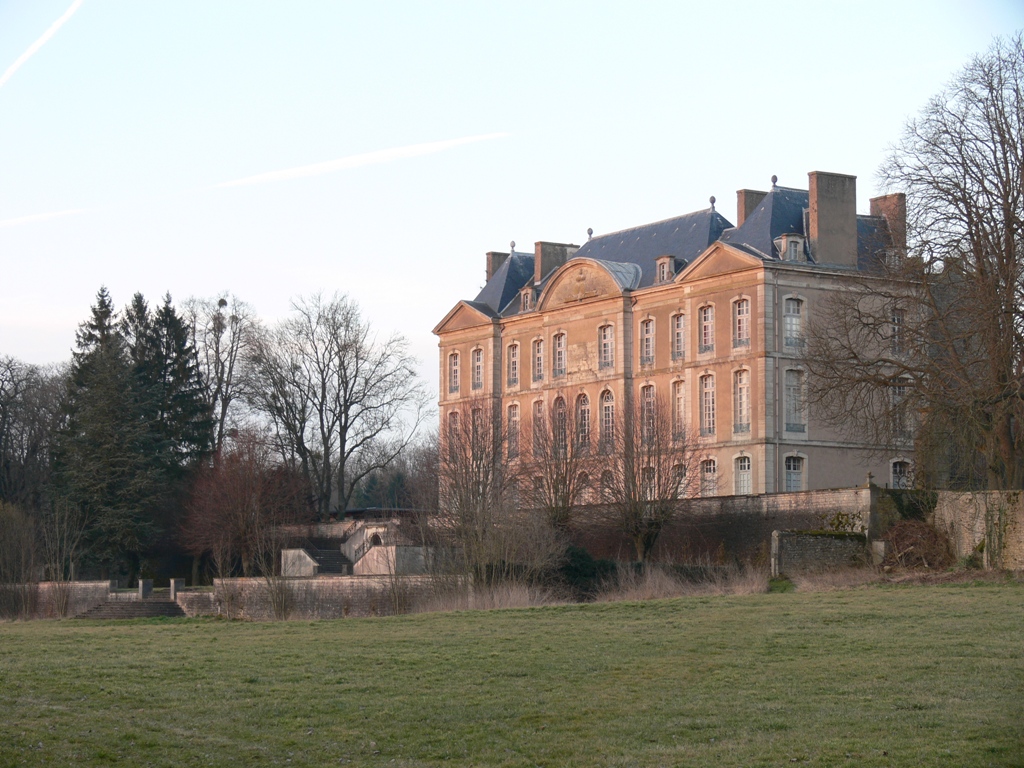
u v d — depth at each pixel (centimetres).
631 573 5116
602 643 3158
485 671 2820
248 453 7988
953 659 2725
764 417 6625
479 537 5084
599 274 7644
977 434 4966
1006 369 4697
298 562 7006
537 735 2259
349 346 8544
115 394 7950
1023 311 4725
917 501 5197
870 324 5228
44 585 6494
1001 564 4622
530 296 8312
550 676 2744
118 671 2958
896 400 5469
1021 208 4888
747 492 6712
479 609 4312
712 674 2694
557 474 6216
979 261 4844
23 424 9306
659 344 7294
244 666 2986
